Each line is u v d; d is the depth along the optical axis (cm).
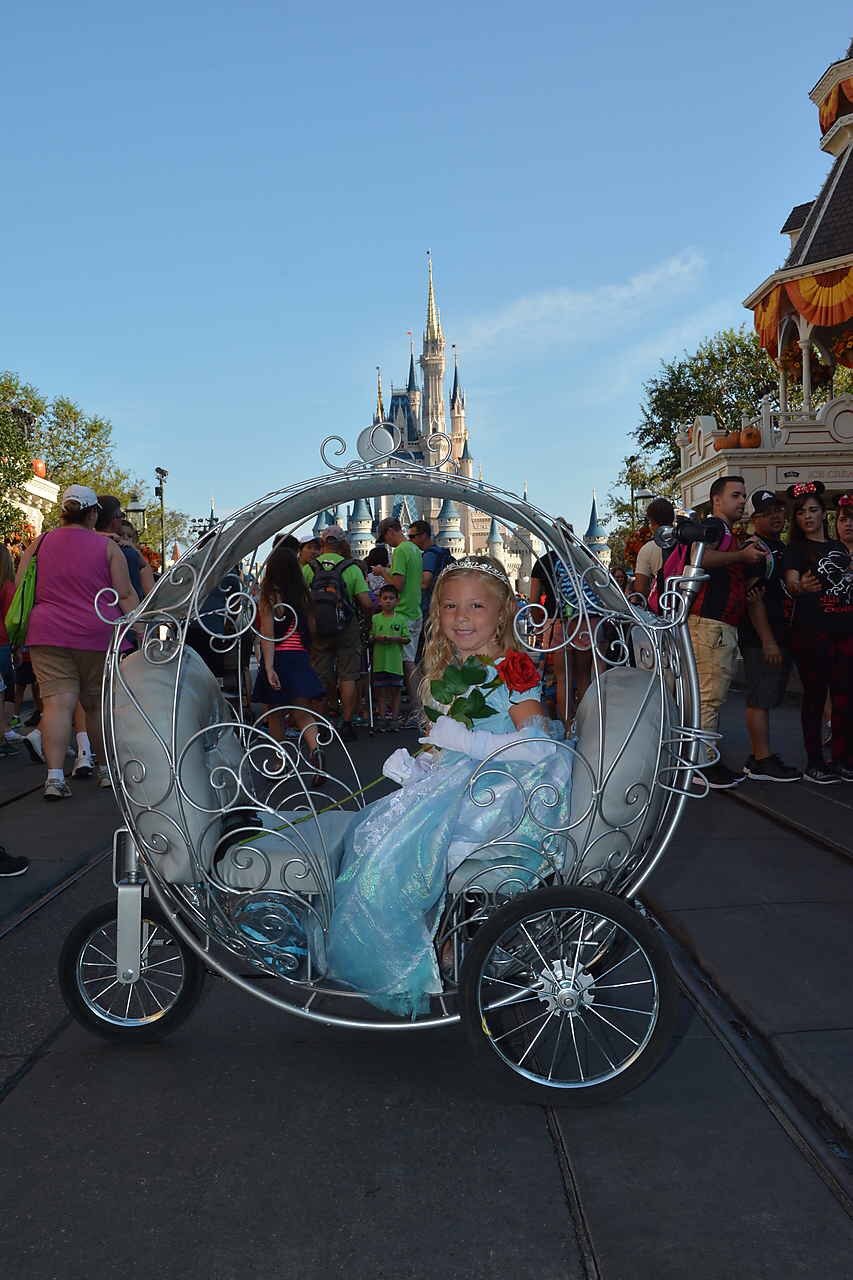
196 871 312
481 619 345
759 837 600
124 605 747
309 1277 221
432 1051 338
